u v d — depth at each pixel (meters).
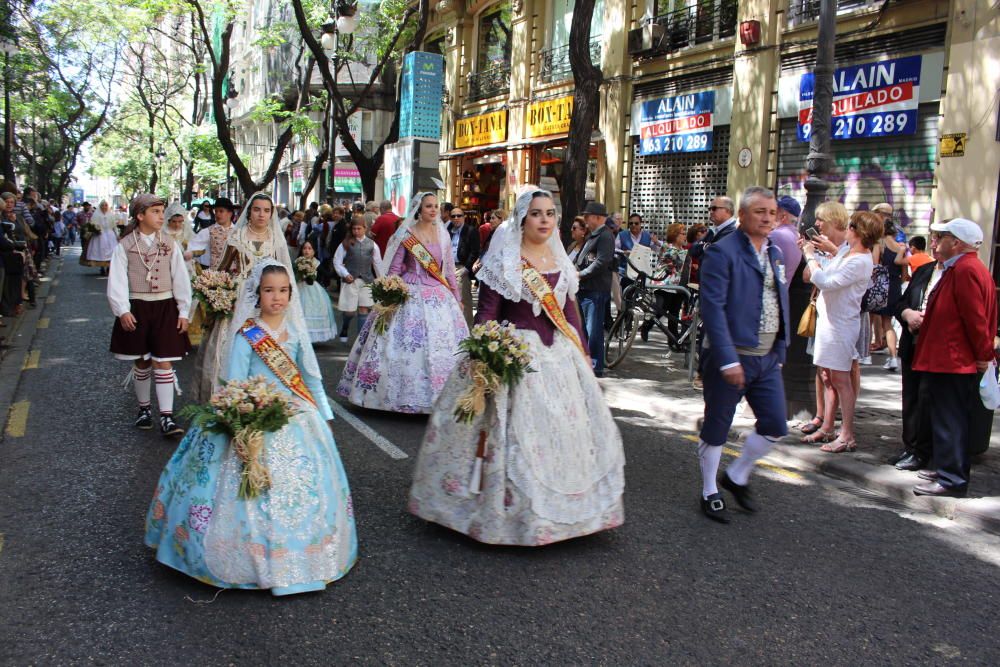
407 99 16.02
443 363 7.25
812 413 7.21
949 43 11.90
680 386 8.93
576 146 12.12
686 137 16.98
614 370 9.83
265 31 25.11
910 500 5.48
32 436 6.44
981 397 5.67
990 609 3.99
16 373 8.84
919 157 12.48
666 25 17.53
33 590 3.83
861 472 5.86
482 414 4.41
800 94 14.33
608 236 9.27
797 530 4.93
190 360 9.78
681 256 11.93
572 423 4.47
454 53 26.20
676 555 4.48
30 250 15.28
